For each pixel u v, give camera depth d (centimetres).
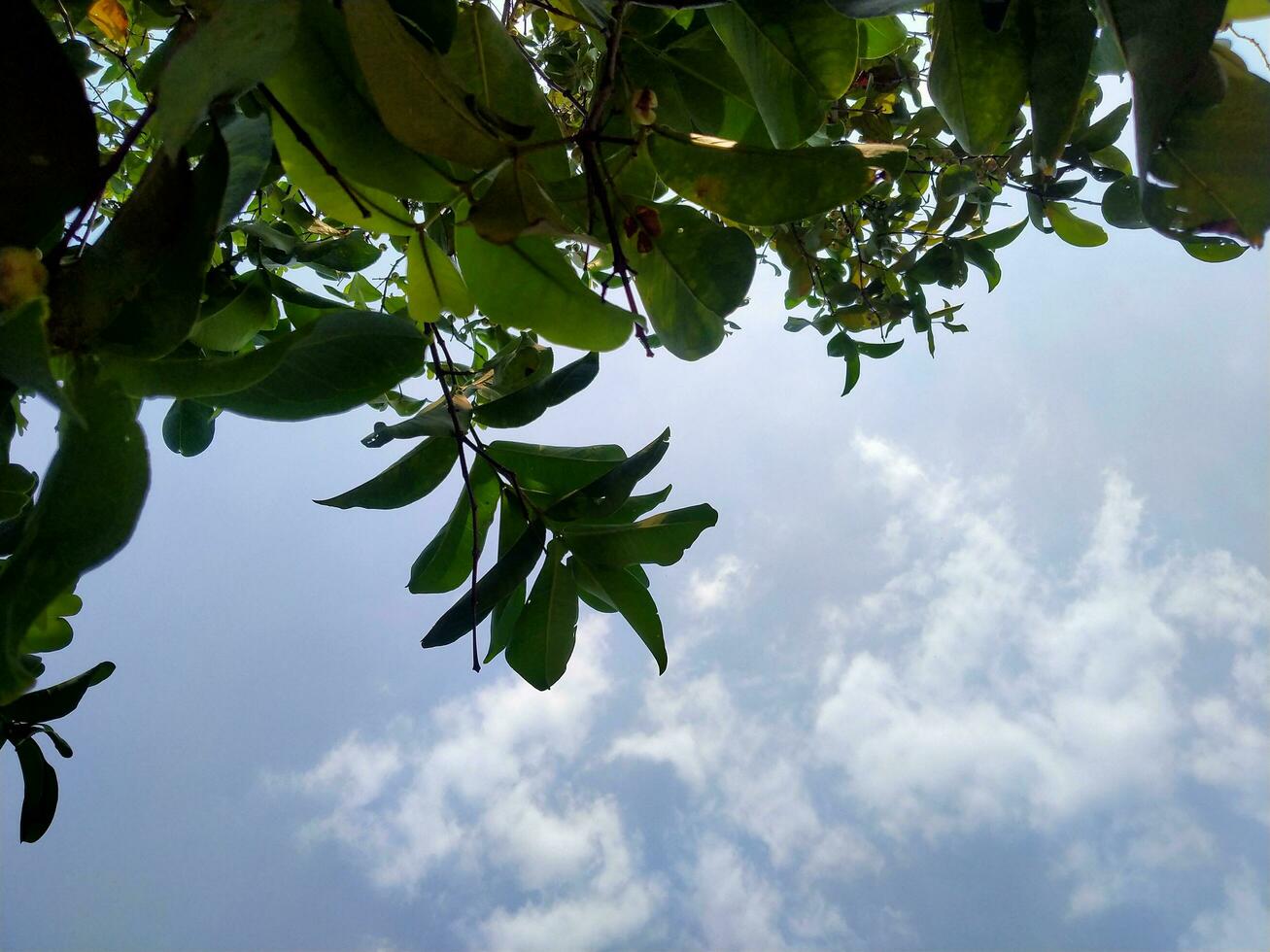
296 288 181
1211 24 72
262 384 106
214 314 165
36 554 73
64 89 79
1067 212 236
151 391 83
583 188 119
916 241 290
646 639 188
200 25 71
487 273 116
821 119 123
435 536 196
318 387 107
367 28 83
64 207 82
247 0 73
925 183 280
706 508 183
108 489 77
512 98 116
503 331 272
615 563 184
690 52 140
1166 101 74
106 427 78
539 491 191
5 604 71
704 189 114
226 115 97
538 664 188
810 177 111
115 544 76
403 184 98
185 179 83
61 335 80
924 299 287
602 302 115
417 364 110
